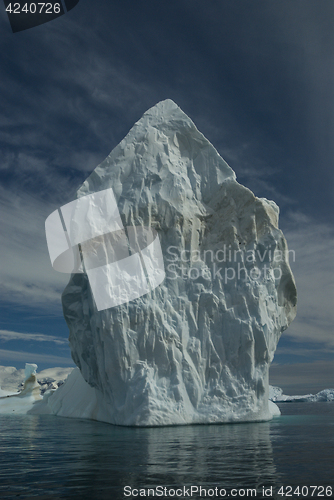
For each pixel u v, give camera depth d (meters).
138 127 22.52
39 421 20.95
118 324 18.28
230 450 9.88
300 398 65.06
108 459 8.84
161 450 9.97
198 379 18.36
